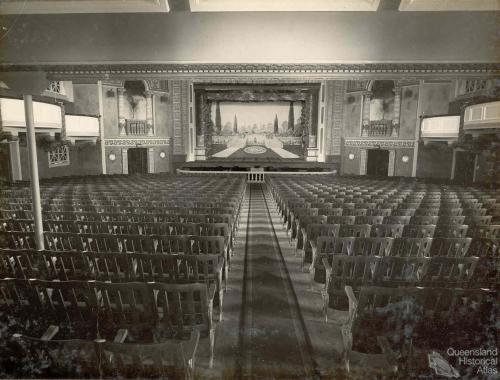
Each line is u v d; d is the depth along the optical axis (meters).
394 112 20.41
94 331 3.44
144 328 3.40
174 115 22.19
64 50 7.32
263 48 7.36
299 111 23.27
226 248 5.29
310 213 6.93
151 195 9.24
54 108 13.50
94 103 19.25
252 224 9.38
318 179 17.73
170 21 7.28
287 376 3.41
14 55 7.24
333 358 3.65
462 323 3.35
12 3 6.99
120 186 11.83
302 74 7.78
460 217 6.16
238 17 7.23
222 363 3.58
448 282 4.04
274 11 7.20
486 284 4.05
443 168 17.95
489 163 13.77
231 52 7.37
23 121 11.36
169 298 3.96
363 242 4.71
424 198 9.00
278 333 4.09
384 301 3.66
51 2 7.01
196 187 11.71
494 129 12.52
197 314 3.71
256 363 3.59
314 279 4.96
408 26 7.13
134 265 4.28
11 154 13.99
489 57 7.07
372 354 3.28
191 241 5.11
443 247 4.99
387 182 16.03
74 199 8.17
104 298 3.32
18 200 7.98
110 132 20.00
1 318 3.44
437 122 17.05
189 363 2.86
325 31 7.23
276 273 5.85
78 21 7.23
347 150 22.41
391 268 4.30
